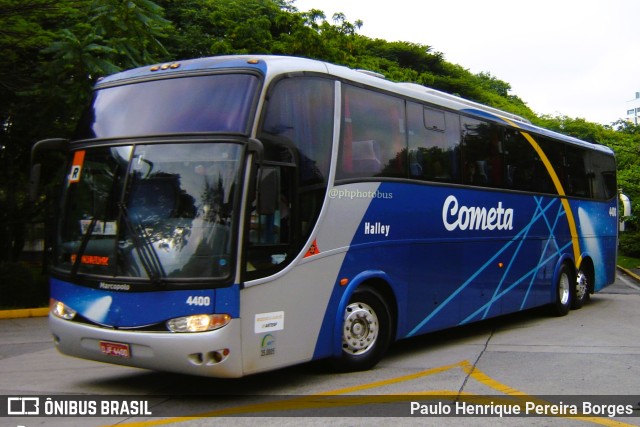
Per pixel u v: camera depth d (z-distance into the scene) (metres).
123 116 7.24
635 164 31.47
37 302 15.12
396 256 8.66
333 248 7.63
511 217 11.55
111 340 6.55
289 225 7.05
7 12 13.13
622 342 10.44
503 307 11.31
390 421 6.02
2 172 16.45
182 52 25.11
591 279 15.34
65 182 7.41
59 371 8.38
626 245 33.69
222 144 6.61
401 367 8.48
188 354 6.24
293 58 7.53
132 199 6.72
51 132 14.06
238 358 6.39
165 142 6.79
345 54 24.06
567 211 13.80
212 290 6.29
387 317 8.49
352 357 8.03
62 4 13.60
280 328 6.88
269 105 6.91
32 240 20.39
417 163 9.23
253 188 6.55
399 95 9.05
